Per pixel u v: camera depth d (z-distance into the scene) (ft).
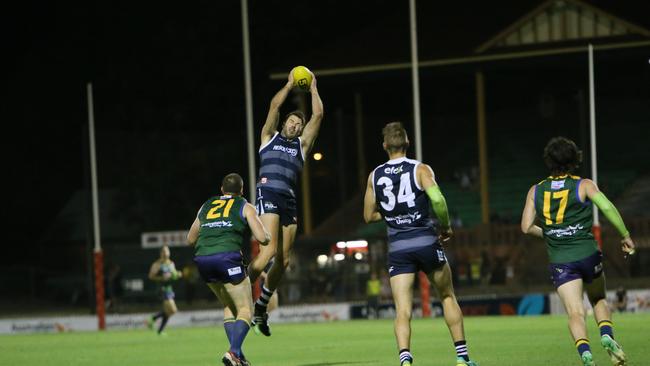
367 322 140.15
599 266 55.83
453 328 58.03
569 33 206.39
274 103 67.15
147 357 89.71
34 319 150.51
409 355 55.26
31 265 269.44
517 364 69.26
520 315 143.54
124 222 258.78
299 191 250.98
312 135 67.77
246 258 154.92
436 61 208.44
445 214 55.77
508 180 222.89
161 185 248.52
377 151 250.57
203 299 182.09
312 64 216.54
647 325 105.91
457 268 169.37
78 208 271.08
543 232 56.70
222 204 64.90
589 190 55.31
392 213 56.85
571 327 54.70
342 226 215.92
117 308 171.22
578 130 234.17
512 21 216.95
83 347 106.83
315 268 163.84
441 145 246.27
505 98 252.83
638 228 170.40
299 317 151.53
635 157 223.51
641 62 228.02
